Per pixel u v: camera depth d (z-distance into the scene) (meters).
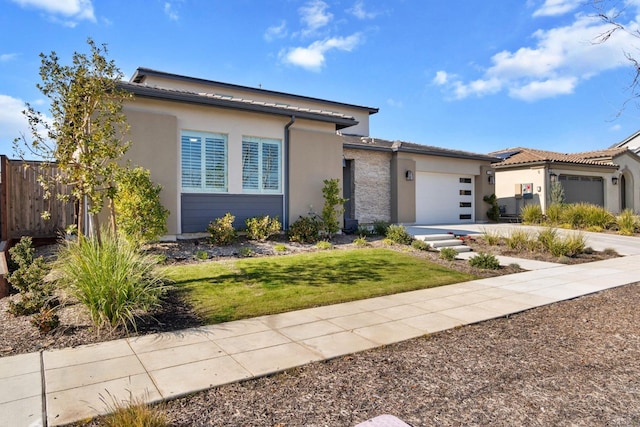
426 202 17.56
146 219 8.55
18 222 10.15
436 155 17.33
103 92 6.42
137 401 3.03
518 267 9.30
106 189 6.54
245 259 8.83
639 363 4.02
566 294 6.84
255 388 3.37
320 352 4.14
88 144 6.08
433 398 3.24
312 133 12.30
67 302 5.55
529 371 3.79
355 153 15.64
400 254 10.06
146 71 15.45
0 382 3.38
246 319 5.23
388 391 3.35
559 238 11.88
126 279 4.95
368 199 15.95
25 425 2.73
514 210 22.03
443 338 4.65
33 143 6.09
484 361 4.01
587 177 22.75
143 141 9.58
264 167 11.62
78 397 3.13
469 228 15.62
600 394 3.36
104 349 4.16
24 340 4.37
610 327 5.16
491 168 19.61
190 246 9.66
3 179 9.30
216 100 10.31
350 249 10.55
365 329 4.90
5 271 6.50
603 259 10.91
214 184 10.80
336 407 3.07
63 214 10.59
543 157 21.53
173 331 4.75
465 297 6.55
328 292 6.55
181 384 3.37
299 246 10.68
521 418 2.97
